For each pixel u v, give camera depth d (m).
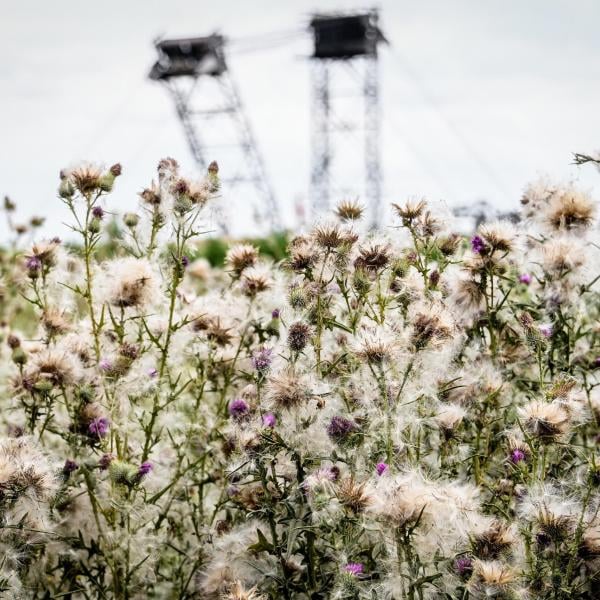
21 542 2.68
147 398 2.84
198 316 2.85
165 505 2.87
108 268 2.90
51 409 2.81
